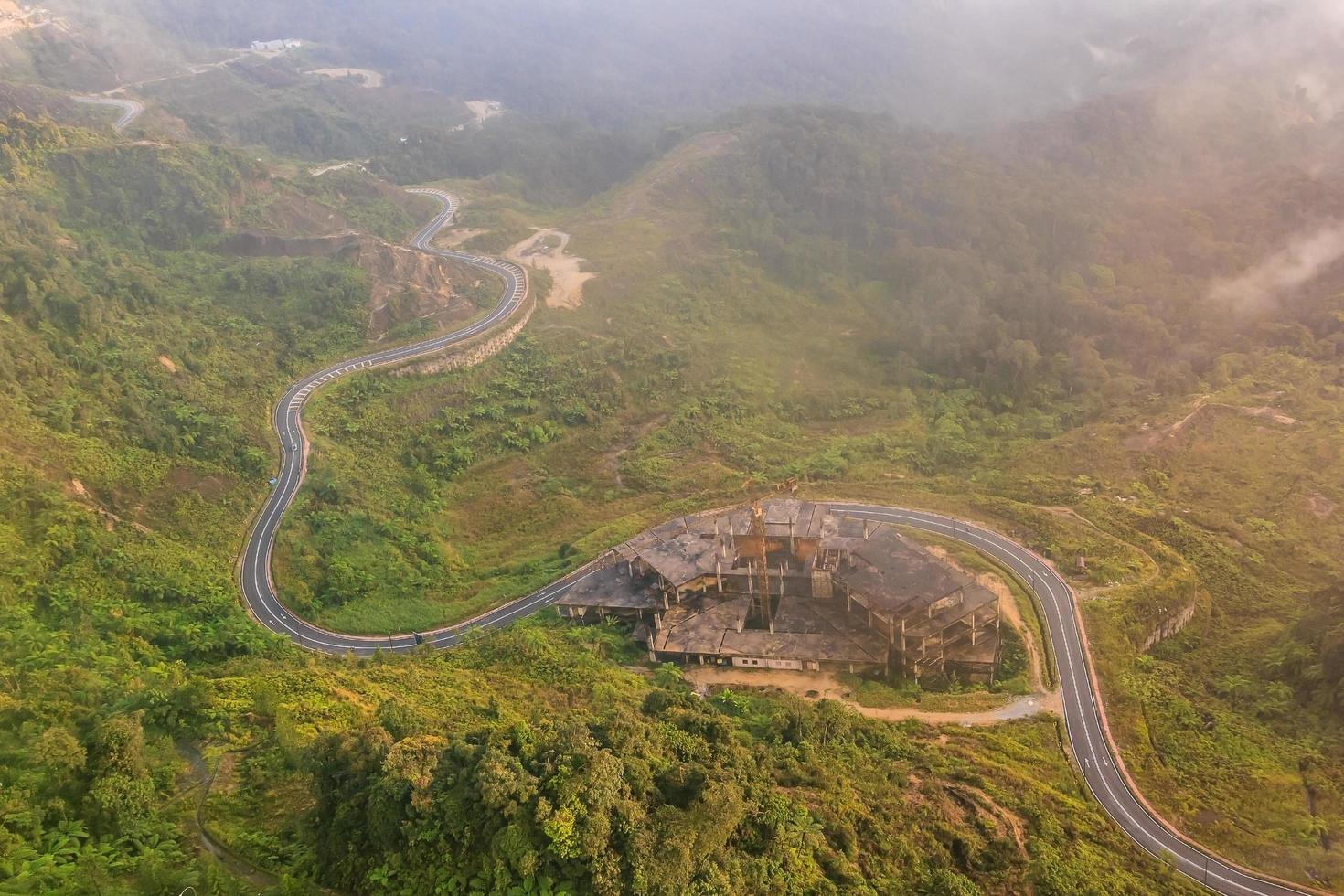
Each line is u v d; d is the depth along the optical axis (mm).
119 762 43594
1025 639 81750
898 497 107750
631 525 106562
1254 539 106125
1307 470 117438
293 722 54875
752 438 131750
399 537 102062
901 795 57156
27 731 48844
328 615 88875
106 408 100312
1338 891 58031
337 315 138375
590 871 38656
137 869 39969
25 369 96500
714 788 43125
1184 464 122000
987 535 97938
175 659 71812
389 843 40250
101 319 112375
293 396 122125
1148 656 83500
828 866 47375
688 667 81625
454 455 121938
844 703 74375
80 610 72375
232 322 131375
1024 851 55094
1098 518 103062
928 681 78750
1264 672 82625
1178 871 59156
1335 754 71125
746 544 91312
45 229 129500
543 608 91688
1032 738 70812
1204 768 69438
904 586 80562
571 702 68000
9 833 38750
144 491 94688
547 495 117562
